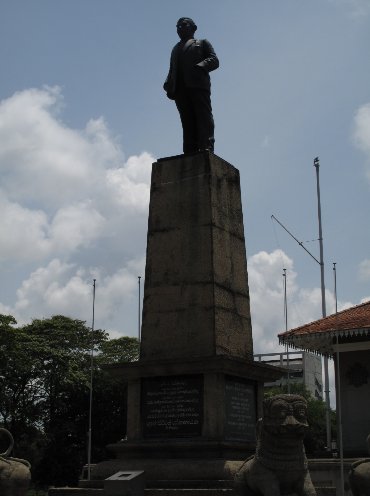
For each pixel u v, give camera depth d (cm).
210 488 1116
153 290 1316
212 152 1364
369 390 2638
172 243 1324
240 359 1228
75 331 4850
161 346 1284
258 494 1005
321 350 2814
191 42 1424
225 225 1343
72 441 4678
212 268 1280
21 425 4500
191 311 1276
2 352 4347
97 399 4662
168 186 1357
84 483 1222
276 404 981
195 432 1205
